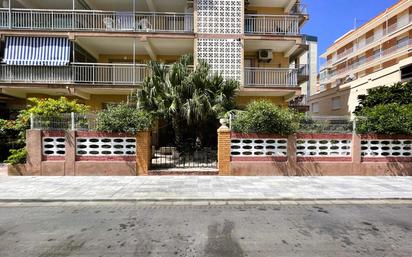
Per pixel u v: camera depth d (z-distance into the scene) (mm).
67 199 6801
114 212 5941
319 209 6234
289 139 9477
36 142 9258
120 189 7641
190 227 5027
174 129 11633
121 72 15406
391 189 7805
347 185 8242
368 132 9641
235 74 15438
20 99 16688
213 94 11539
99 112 9648
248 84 15609
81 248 4148
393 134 9570
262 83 15844
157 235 4645
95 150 9359
